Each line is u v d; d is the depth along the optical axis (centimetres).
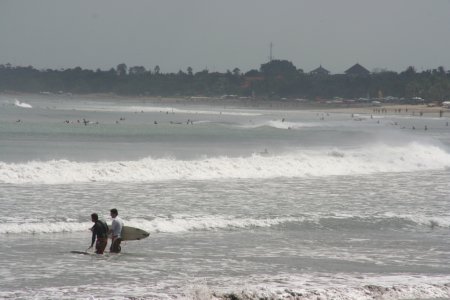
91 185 12900
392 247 8825
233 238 9031
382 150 19975
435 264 7944
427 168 17862
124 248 8262
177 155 19375
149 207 10781
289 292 6338
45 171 13450
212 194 12350
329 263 7794
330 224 10119
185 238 8931
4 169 13288
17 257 7575
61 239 8581
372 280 6969
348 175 16062
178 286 6544
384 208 11556
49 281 6644
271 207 11238
